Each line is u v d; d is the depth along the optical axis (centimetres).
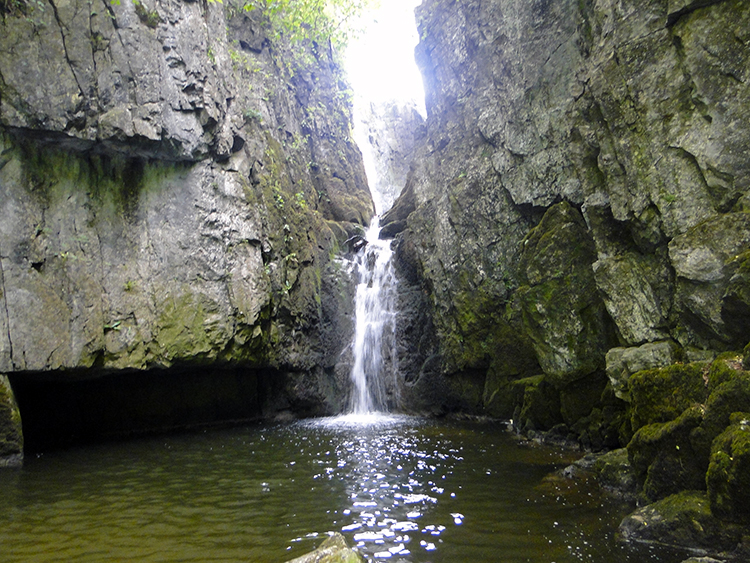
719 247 521
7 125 820
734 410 422
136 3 940
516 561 399
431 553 416
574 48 968
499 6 1170
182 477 686
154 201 1011
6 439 783
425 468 716
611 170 720
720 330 525
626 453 629
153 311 977
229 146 1127
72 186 916
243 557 410
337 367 1453
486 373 1216
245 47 1369
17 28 823
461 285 1240
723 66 569
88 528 484
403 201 1670
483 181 1185
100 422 1062
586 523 482
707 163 574
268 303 1171
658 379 524
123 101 918
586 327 848
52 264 870
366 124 2408
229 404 1244
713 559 386
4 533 472
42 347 833
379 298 1552
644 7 661
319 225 1510
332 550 372
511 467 716
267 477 679
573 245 873
